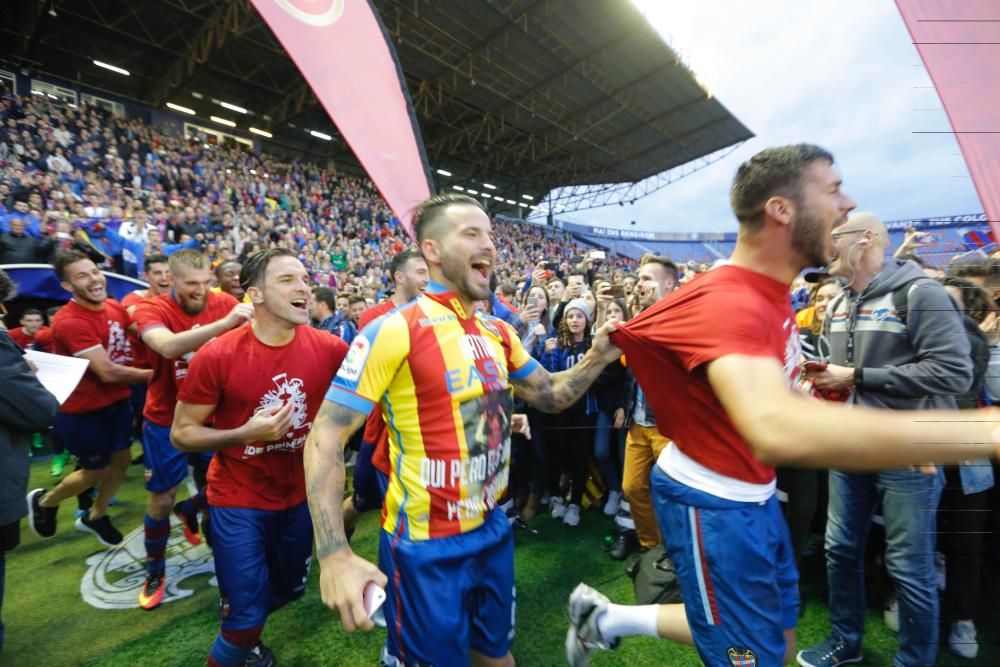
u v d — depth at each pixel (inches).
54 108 493.7
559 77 652.7
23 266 186.5
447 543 52.0
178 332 106.4
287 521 73.4
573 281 137.3
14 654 84.0
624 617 58.0
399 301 121.1
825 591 96.5
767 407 29.4
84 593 101.6
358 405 48.6
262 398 71.5
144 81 641.6
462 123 809.5
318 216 661.3
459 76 646.5
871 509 71.9
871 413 24.7
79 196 389.7
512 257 810.2
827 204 40.6
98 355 102.5
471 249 54.2
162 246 292.2
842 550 73.9
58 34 546.6
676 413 47.2
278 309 69.8
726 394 33.9
